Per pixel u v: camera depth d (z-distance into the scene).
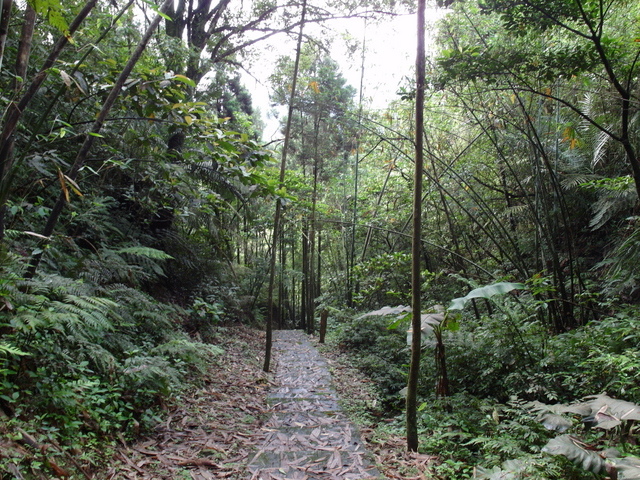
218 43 8.49
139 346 4.03
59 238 3.31
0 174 2.34
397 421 3.83
